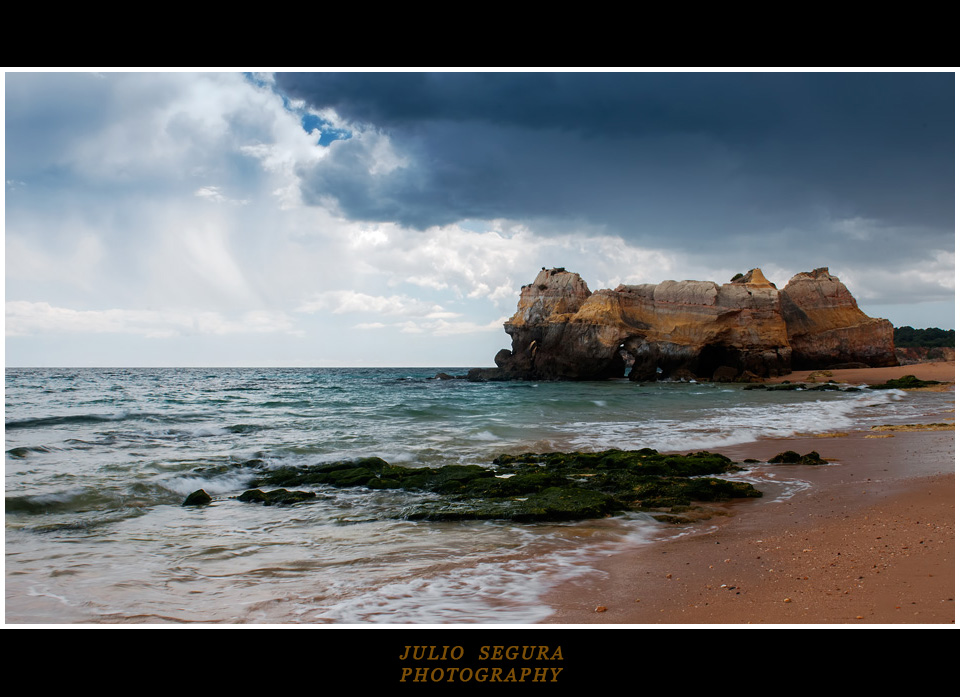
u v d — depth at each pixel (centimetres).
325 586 614
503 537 816
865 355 5247
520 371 5400
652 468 1264
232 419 2302
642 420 2294
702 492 1038
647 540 795
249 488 1191
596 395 3575
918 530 725
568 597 568
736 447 1656
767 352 4841
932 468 1191
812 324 5316
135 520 926
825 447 1587
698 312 4934
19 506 969
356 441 1744
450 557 719
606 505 955
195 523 909
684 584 591
